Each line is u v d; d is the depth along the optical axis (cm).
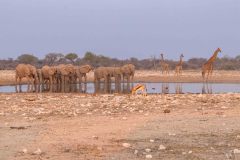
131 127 1867
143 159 1336
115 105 2639
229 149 1456
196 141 1588
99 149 1474
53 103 2833
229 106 2544
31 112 2402
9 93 4247
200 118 2089
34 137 1683
